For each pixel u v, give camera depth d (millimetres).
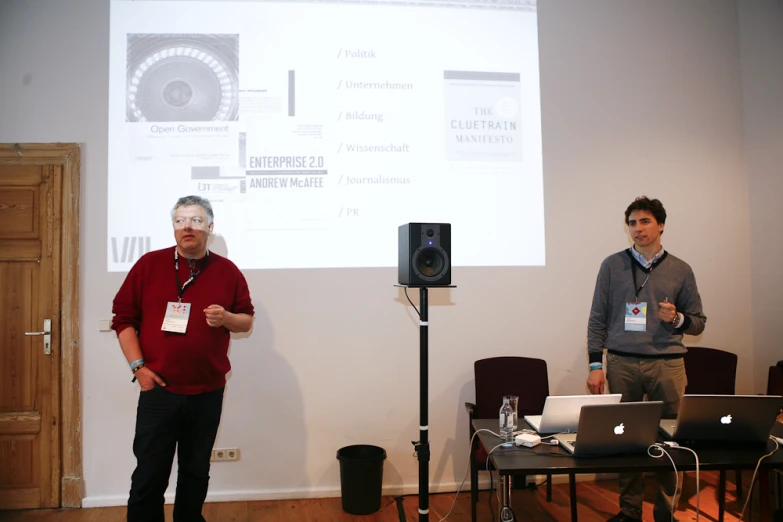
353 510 2785
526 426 2137
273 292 3018
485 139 3197
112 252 2941
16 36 2963
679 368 2459
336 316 3053
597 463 1705
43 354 2918
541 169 3236
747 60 3438
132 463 2918
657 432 1788
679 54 3410
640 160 3348
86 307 2932
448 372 3127
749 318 3369
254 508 2855
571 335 3225
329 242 3057
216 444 2951
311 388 3023
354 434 3045
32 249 2938
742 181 3416
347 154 3090
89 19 3006
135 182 2965
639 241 2475
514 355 3176
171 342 2162
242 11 3070
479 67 3219
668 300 2469
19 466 2879
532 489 3072
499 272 3178
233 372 2980
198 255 2289
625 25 3379
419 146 3141
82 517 2758
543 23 3312
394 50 3158
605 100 3340
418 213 3121
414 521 2711
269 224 3025
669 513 2273
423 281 2244
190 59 3025
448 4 3213
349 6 3141
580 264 3254
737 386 3340
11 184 2939
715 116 3420
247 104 3039
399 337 3092
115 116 2971
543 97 3285
